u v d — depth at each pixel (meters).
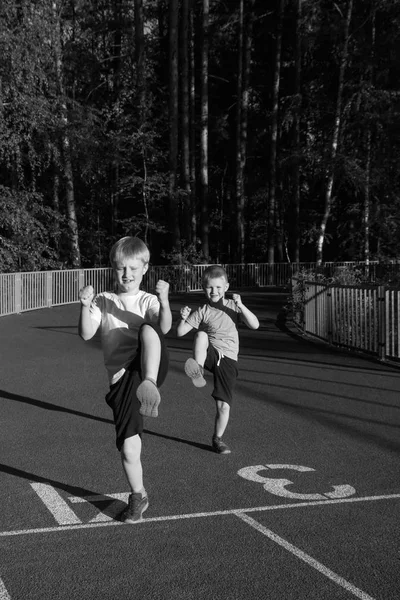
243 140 41.75
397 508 5.00
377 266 25.58
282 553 4.22
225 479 5.65
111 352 4.82
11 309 19.45
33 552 4.23
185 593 3.72
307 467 6.00
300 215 50.19
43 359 11.90
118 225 42.03
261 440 6.88
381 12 42.44
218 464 6.07
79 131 29.66
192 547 4.31
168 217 40.25
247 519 4.77
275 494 5.29
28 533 4.52
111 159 33.22
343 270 18.72
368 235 43.12
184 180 37.62
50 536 4.48
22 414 7.92
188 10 38.06
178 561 4.11
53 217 28.92
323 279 17.34
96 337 14.79
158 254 42.25
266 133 49.31
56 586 3.81
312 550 4.26
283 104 45.81
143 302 4.84
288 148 46.62
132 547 4.30
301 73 45.91
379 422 7.62
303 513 4.89
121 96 36.56
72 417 7.80
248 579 3.88
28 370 10.81
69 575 3.93
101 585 3.82
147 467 5.98
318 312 15.05
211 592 3.73
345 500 5.16
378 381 9.98
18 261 25.52
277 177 46.88
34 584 3.83
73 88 35.56
